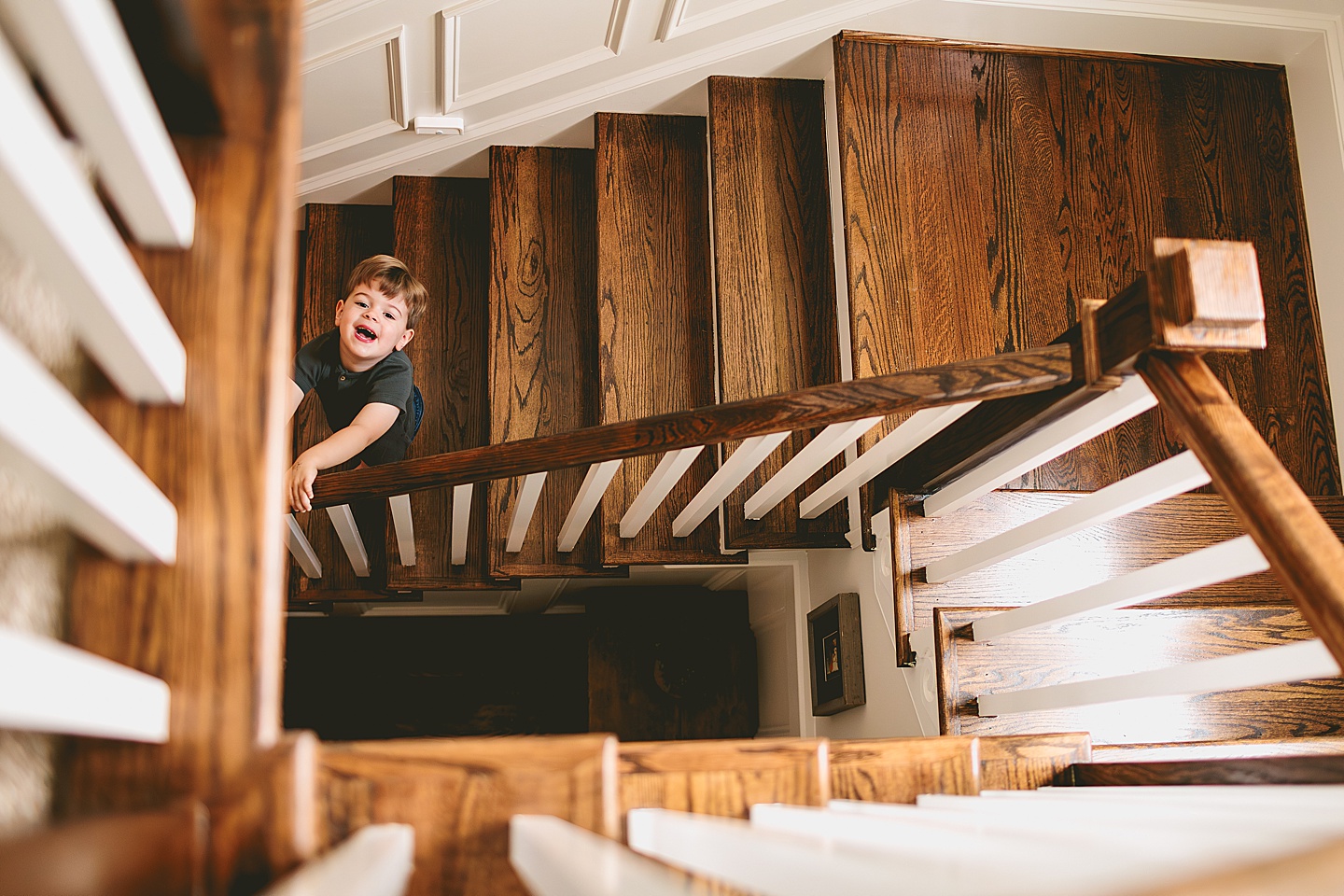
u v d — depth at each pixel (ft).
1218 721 6.52
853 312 8.39
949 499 6.50
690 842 2.37
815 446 6.26
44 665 1.46
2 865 0.95
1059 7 8.66
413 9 8.73
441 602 12.58
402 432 9.41
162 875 1.79
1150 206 8.94
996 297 8.58
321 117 10.12
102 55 1.57
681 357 9.85
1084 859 1.52
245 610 2.32
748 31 9.11
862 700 8.10
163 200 2.11
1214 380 3.98
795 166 9.64
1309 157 9.01
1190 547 7.11
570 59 9.49
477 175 11.45
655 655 12.21
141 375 2.16
